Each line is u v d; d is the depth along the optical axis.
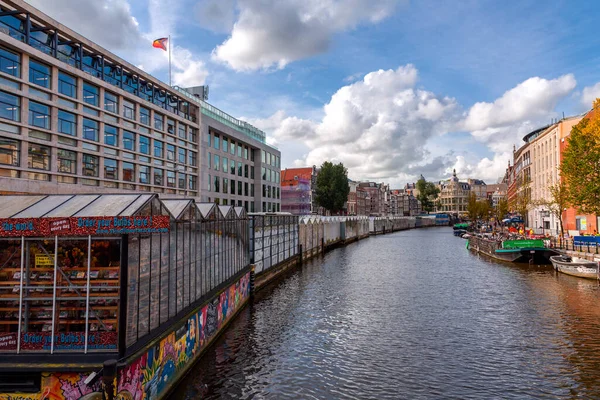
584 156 32.22
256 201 71.25
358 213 152.25
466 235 83.56
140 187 39.06
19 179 25.86
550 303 23.66
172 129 45.25
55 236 9.34
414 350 16.28
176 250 12.84
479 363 14.87
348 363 14.95
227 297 19.44
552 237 48.81
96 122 33.28
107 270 9.62
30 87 26.91
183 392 12.45
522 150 85.38
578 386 12.84
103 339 9.24
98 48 33.53
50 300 9.64
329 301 25.05
